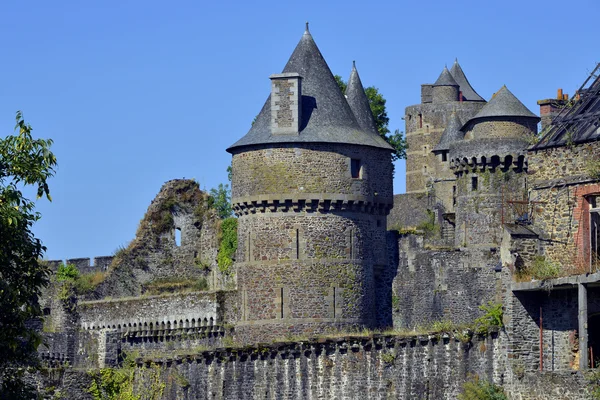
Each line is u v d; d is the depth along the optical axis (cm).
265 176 10650
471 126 11994
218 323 11675
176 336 12075
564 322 7531
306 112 10750
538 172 7750
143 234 13575
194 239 13488
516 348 7581
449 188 14312
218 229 13175
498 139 11725
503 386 7638
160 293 12962
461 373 7925
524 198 11462
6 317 6888
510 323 7600
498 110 11844
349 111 10900
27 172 6906
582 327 7262
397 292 11088
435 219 13825
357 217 10750
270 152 10662
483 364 7775
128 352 12188
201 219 13462
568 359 7506
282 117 10675
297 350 8875
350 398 8619
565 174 7644
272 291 10650
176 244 13550
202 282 13250
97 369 9412
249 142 10706
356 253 10719
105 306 12750
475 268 10975
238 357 9094
